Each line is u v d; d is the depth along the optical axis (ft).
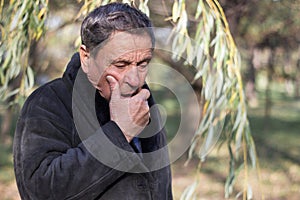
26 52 24.98
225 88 21.24
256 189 71.20
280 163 94.99
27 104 14.97
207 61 21.04
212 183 78.43
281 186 76.74
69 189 13.64
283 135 130.82
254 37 72.38
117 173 14.02
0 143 106.52
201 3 21.42
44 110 14.65
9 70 25.08
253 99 152.15
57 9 47.65
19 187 14.69
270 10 62.49
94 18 13.94
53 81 15.39
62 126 14.64
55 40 50.85
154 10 42.60
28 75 25.43
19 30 23.77
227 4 59.98
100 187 13.97
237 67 21.39
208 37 21.21
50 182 13.66
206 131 21.11
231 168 22.11
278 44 79.92
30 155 14.19
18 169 14.57
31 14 23.34
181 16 21.16
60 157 13.85
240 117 21.39
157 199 15.93
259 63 95.25
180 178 81.76
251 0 59.93
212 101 20.80
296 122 160.76
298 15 62.59
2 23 25.23
